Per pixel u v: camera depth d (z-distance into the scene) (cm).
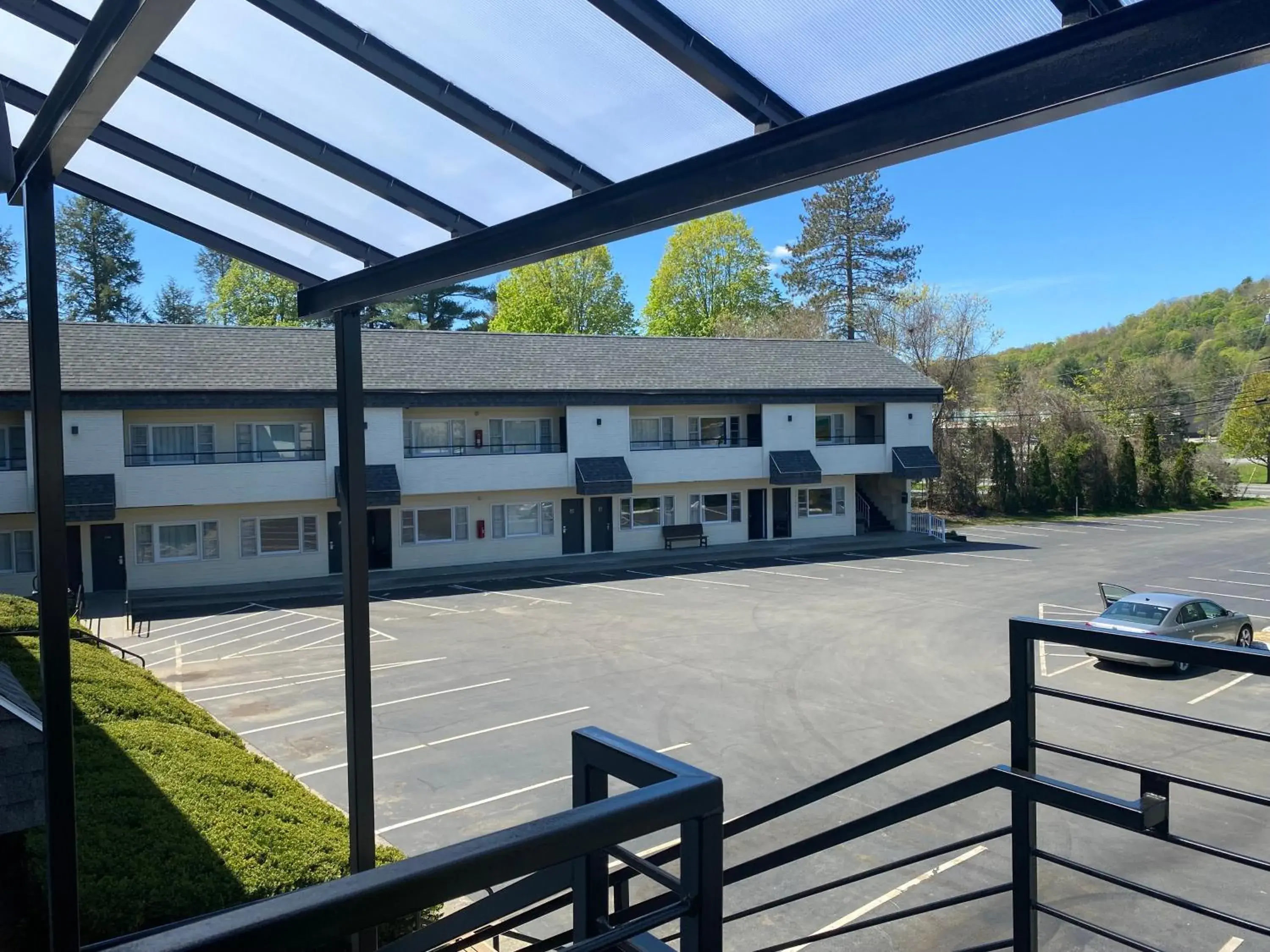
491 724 1353
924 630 1988
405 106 390
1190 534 3784
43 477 405
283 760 1206
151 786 714
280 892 605
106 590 2470
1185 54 210
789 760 1180
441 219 474
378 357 2950
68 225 5450
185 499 2477
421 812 1034
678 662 1720
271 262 582
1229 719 1341
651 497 3256
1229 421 5897
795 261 5712
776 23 266
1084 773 1102
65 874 401
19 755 604
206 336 2823
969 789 243
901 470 3494
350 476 548
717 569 2908
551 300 5444
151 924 560
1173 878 819
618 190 374
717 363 3497
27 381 2264
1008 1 229
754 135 317
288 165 462
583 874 141
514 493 3025
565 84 338
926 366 4984
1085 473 4712
